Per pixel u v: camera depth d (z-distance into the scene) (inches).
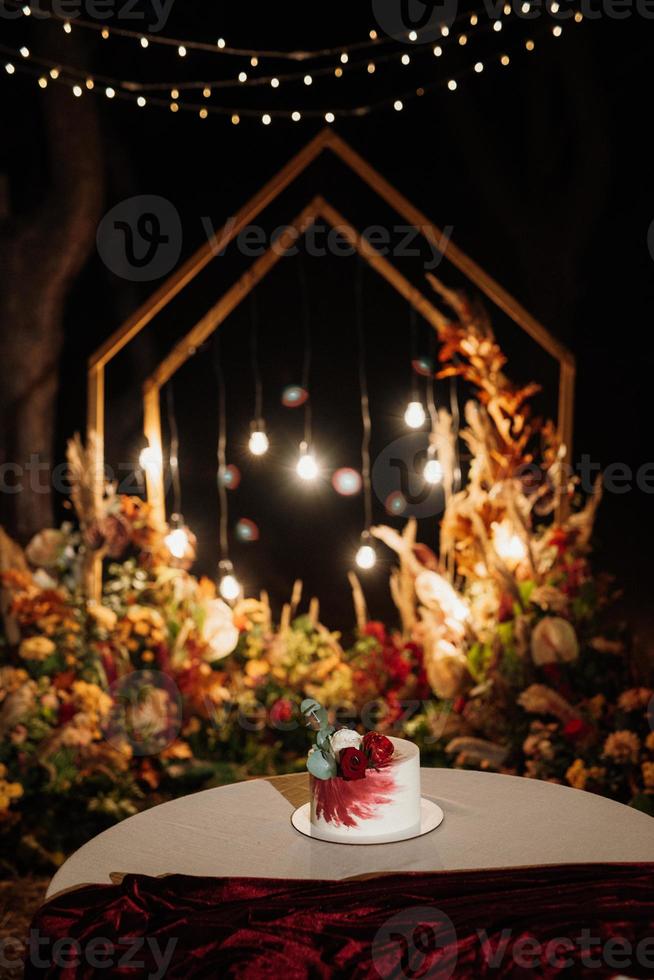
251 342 224.8
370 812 74.5
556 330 224.4
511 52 216.8
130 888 66.3
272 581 222.7
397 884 66.6
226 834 76.4
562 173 227.5
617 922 60.9
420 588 146.3
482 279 151.6
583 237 222.1
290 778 88.2
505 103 224.2
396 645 149.7
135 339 220.4
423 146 228.2
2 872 127.0
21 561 145.8
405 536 151.9
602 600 147.7
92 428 149.2
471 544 146.3
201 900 65.8
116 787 138.1
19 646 143.2
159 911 64.2
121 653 143.6
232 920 62.4
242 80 152.2
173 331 224.4
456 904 63.7
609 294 239.3
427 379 220.4
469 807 80.0
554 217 222.1
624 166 231.9
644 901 63.1
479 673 143.6
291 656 157.2
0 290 183.3
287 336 225.3
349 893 65.4
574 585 143.6
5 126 194.1
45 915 64.6
